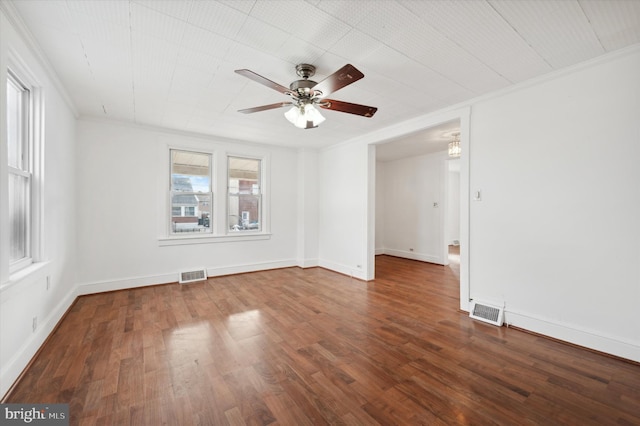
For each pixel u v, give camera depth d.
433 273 5.46
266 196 5.55
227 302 3.69
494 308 3.05
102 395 1.83
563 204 2.59
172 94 3.12
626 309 2.27
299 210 5.92
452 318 3.18
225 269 5.09
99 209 3.98
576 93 2.50
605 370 2.14
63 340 2.59
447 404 1.77
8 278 1.81
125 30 2.01
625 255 2.27
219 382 1.98
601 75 2.37
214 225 5.00
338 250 5.44
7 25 1.76
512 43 2.16
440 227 6.39
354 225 5.06
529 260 2.80
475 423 1.60
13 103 2.25
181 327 2.90
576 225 2.51
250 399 1.81
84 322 3.01
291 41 2.14
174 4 1.75
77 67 2.53
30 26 1.94
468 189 3.28
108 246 4.06
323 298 3.88
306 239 5.82
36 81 2.31
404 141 5.34
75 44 2.17
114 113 3.75
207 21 1.92
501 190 3.00
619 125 2.29
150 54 2.32
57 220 2.90
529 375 2.08
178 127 4.38
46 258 2.55
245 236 5.30
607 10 1.80
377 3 1.74
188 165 4.79
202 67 2.54
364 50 2.26
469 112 3.25
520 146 2.86
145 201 4.33
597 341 2.40
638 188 2.21
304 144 5.52
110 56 2.35
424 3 1.75
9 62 1.97
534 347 2.50
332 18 1.89
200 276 4.77
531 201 2.79
